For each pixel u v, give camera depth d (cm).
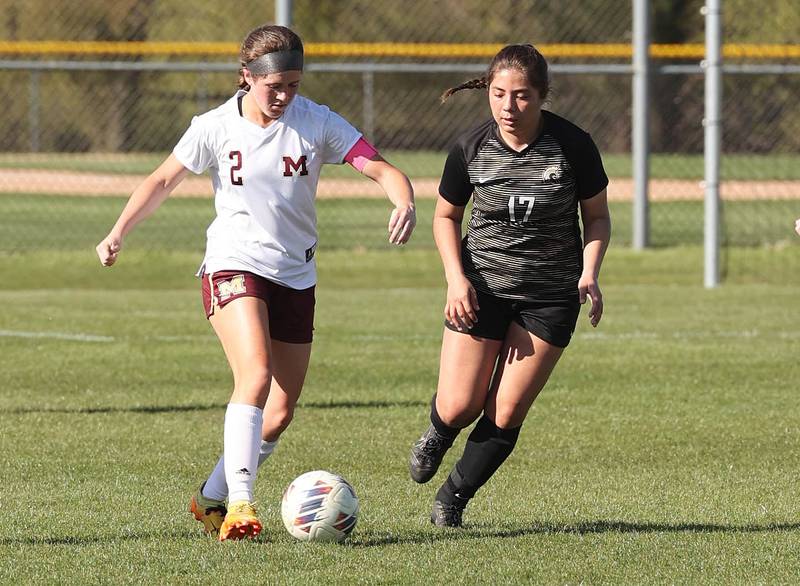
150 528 1844
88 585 1549
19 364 3397
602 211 1764
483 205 1750
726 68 5522
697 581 1577
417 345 3741
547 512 1977
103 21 9800
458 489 1844
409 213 1728
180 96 10194
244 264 1780
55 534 1806
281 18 5134
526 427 2659
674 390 3066
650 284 5350
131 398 2962
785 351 3628
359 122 9462
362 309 4544
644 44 5709
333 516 1748
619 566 1641
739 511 1980
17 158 10588
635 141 5906
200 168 1806
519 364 1761
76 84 10488
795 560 1673
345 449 2447
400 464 2328
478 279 1772
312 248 1831
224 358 3522
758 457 2392
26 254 5975
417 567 1627
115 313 4406
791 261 5878
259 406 1727
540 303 1759
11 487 2117
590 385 3131
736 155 9744
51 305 4616
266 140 1766
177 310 4497
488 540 1772
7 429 2598
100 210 8000
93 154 10512
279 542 1753
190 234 6850
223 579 1570
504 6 9312
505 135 1730
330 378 3219
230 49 5672
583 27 8544
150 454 2392
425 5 9312
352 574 1594
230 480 1706
